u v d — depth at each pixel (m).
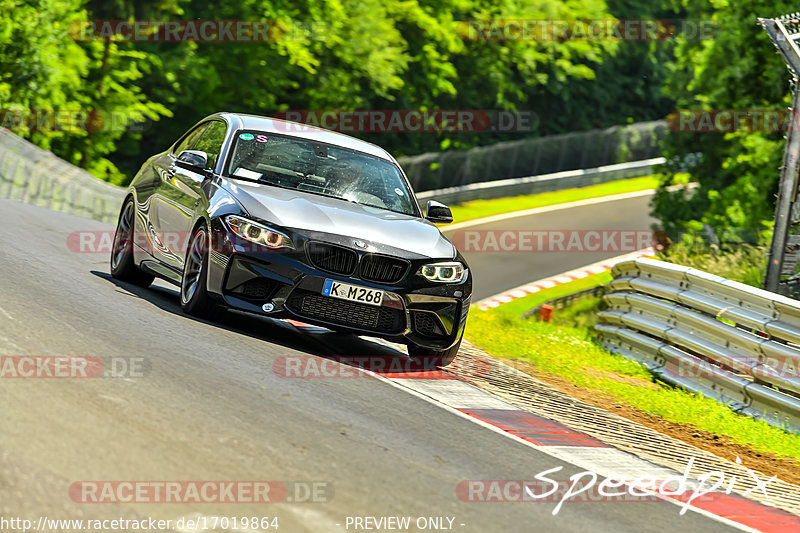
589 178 178.75
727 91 96.38
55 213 48.44
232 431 15.73
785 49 41.28
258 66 121.19
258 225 23.92
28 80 95.62
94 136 111.19
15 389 15.44
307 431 16.78
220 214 24.58
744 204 97.56
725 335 33.94
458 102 164.75
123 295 27.06
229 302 24.00
